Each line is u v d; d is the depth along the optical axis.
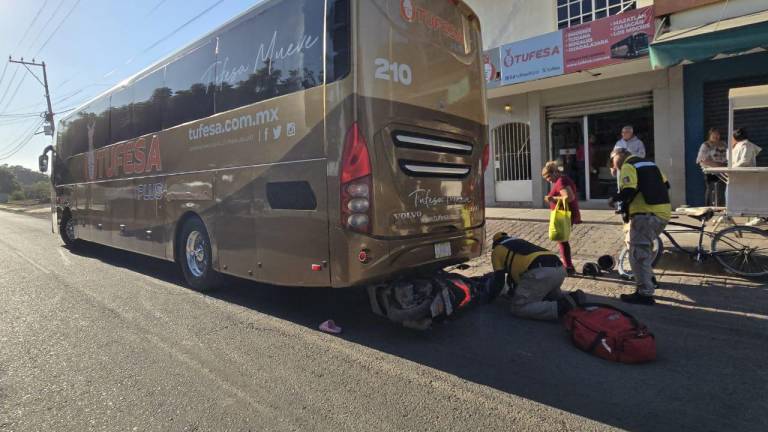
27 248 12.13
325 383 3.79
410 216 4.71
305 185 4.71
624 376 3.78
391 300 4.75
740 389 3.51
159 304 6.18
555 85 12.12
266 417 3.28
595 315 4.39
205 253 6.44
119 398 3.60
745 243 6.40
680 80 10.60
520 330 4.89
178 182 6.72
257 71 5.31
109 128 8.89
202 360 4.29
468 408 3.35
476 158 5.76
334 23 4.45
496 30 13.27
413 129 4.79
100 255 10.70
